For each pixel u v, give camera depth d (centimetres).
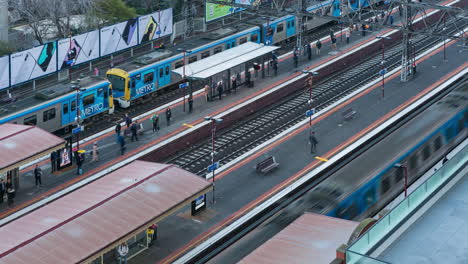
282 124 8762
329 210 6188
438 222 4009
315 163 7725
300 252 5078
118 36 10144
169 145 8044
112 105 8838
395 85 9806
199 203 6675
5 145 6794
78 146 7556
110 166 7569
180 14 11294
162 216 5922
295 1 11356
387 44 11675
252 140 8306
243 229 6581
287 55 10850
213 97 9200
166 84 9500
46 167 7488
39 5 10262
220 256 5894
